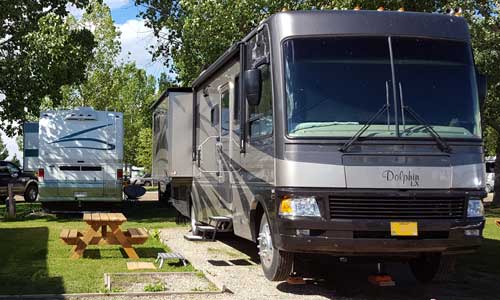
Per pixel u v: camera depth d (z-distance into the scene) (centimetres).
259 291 724
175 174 1288
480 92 711
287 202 650
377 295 719
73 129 1722
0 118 1875
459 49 714
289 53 685
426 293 735
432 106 680
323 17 701
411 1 1644
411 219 645
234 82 887
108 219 946
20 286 722
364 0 1569
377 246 640
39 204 2331
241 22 1738
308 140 651
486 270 880
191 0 1800
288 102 670
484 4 1950
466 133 679
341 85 677
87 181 1719
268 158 706
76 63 1930
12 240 1170
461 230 655
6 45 1922
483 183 679
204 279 788
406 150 655
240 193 842
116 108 3775
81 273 812
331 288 750
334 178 641
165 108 1490
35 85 1866
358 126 660
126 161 5466
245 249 1073
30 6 1908
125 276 794
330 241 638
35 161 2353
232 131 891
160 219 1661
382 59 689
